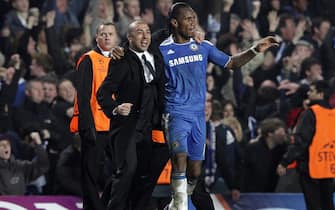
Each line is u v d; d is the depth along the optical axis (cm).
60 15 5050
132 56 3020
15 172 3784
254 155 4022
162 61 3031
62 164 3781
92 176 3303
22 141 4012
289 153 3700
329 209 3734
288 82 4831
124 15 5159
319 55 5297
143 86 3023
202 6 5328
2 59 4725
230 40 4894
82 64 3294
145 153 3081
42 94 4359
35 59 4672
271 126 4019
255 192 4028
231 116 4366
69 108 4103
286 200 3809
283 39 5266
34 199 3625
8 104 4409
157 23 5169
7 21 4984
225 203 3788
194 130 3033
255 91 4922
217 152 3934
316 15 5725
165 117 3017
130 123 3039
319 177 3688
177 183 3002
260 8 5444
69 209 3628
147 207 3145
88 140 3247
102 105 3017
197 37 3073
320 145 3694
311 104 3806
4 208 3556
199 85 3039
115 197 3020
